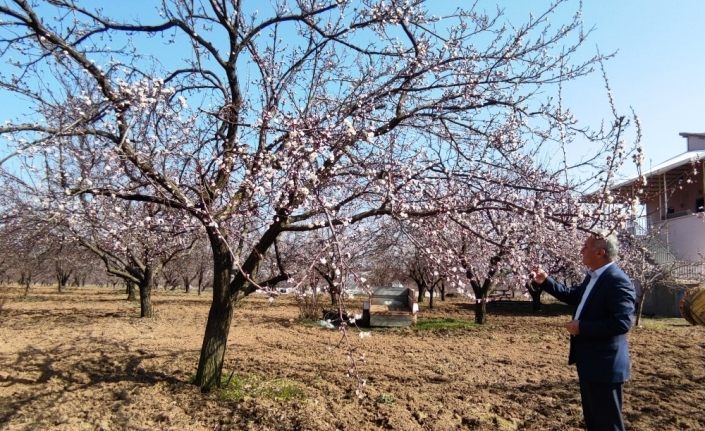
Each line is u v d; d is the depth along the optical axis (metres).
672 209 21.17
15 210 9.49
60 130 4.43
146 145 5.54
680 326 14.44
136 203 10.39
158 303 19.09
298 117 5.22
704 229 18.28
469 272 6.69
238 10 6.01
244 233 6.37
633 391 6.64
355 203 6.09
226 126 6.03
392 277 24.38
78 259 16.98
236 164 5.89
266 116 5.20
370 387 6.61
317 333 11.95
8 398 5.91
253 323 13.55
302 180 4.92
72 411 5.46
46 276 28.77
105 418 5.24
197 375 6.29
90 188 5.28
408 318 13.80
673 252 19.02
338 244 4.45
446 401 6.09
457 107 5.43
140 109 4.82
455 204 5.26
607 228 4.74
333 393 6.27
